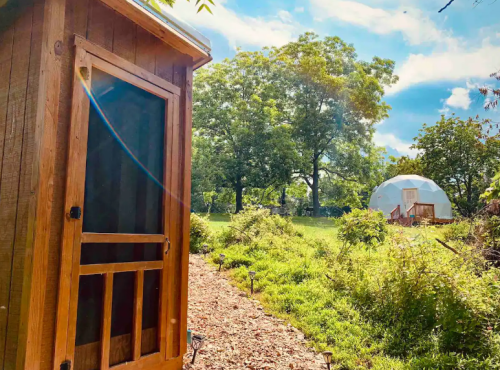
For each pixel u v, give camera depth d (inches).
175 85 136.2
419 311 197.5
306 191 1696.6
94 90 107.4
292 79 1307.8
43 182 91.8
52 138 94.9
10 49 105.5
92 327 102.4
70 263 96.3
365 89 1290.6
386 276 221.5
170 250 128.1
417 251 218.1
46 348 90.6
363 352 174.2
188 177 138.6
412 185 1227.9
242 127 1203.2
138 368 113.1
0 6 105.2
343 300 232.7
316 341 189.0
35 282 88.7
